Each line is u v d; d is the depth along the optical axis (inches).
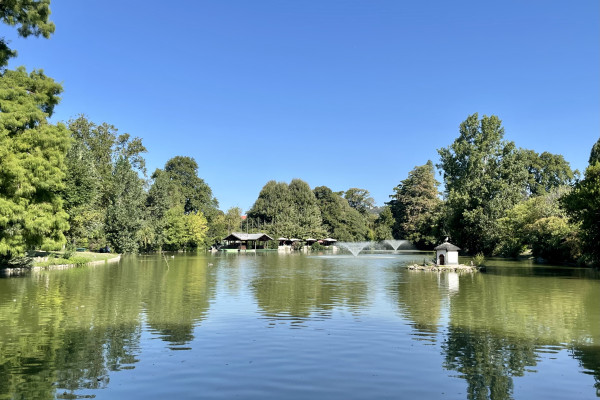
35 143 921.5
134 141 3043.8
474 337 454.9
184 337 450.0
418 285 957.8
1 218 848.3
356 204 5772.6
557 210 1895.9
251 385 309.3
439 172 2650.1
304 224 4065.0
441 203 3361.2
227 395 290.2
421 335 462.9
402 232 4104.3
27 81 960.3
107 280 1021.2
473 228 2300.7
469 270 1368.1
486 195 2316.7
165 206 3147.1
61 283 946.1
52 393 291.1
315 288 893.2
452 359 374.6
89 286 893.8
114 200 2516.0
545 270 1375.5
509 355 388.2
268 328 494.9
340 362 365.4
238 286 920.3
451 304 677.9
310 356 382.0
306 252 3383.4
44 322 522.6
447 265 1433.3
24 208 909.8
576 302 697.0
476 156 2383.1
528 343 429.4
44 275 1135.6
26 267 1262.3
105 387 303.1
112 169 2618.1
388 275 1226.6
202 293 797.9
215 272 1296.8
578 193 1219.9
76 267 1444.4
